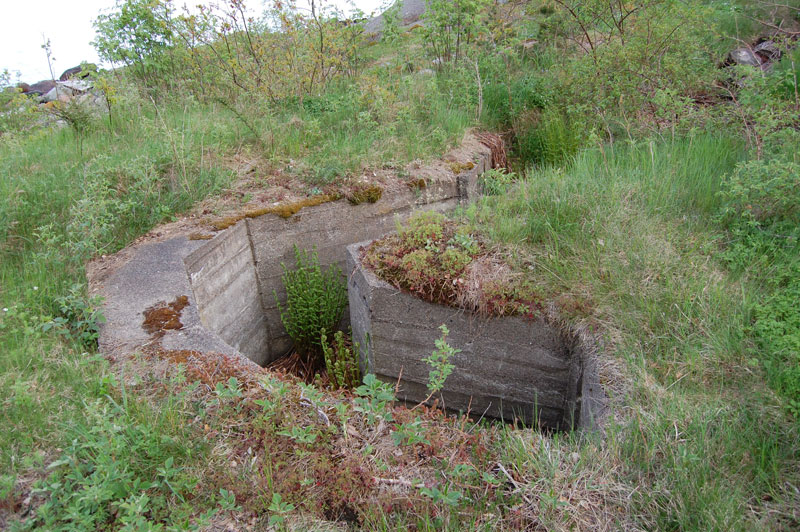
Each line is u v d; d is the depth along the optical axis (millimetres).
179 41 7312
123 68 7391
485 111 7414
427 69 8344
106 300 3559
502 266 3848
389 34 8758
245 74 7008
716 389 2811
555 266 3744
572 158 5895
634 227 3990
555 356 3633
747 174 3855
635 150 5195
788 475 2334
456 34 8133
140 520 1987
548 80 7605
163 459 2408
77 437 2441
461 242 4016
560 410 3826
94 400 2684
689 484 2283
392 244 4301
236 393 2633
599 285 3545
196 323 3354
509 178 4918
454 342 3891
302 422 2637
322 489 2355
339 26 7785
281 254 5223
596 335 3291
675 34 6242
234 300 4848
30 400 2592
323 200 5164
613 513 2281
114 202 4324
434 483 2367
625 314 3318
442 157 6086
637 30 6367
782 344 2811
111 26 7035
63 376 2865
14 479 2252
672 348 3066
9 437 2465
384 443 2576
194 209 4883
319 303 5230
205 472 2398
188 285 3740
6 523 2154
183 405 2670
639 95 6043
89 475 2312
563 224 4090
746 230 3799
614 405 2838
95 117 6508
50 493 2252
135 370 2924
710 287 3398
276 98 6875
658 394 2797
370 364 4344
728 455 2418
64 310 3311
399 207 5598
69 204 4621
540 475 2424
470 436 2621
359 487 2344
